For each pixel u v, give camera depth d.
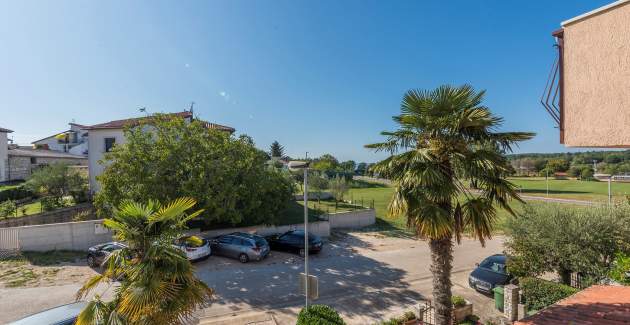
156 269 5.95
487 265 13.99
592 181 69.50
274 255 18.02
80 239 17.58
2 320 10.46
